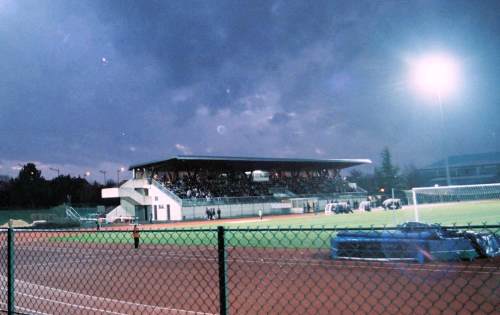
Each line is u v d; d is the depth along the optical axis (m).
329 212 58.06
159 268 13.64
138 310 8.67
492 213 36.88
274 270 11.35
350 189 90.12
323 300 8.86
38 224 48.56
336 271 10.52
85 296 10.23
